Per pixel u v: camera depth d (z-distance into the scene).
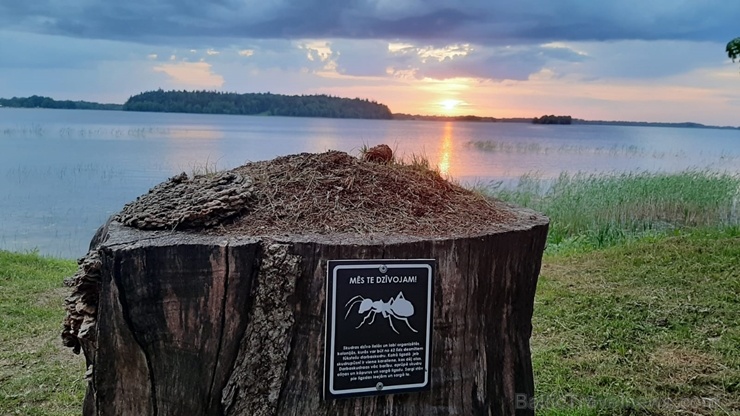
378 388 1.58
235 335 1.50
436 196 2.00
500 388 1.79
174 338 1.48
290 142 29.89
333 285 1.52
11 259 5.45
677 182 9.20
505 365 1.80
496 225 1.82
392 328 1.58
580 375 2.95
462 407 1.69
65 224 9.44
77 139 33.88
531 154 31.97
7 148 25.83
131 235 1.56
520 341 1.85
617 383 2.84
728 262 4.48
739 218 7.54
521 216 2.00
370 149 2.29
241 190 1.75
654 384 2.82
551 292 4.20
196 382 1.50
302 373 1.53
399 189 1.96
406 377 1.61
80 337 1.54
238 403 1.48
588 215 7.56
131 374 1.49
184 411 1.50
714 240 5.12
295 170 1.98
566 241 6.73
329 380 1.54
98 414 1.52
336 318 1.53
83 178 15.19
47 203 11.48
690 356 3.09
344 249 1.53
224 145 27.22
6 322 3.73
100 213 10.52
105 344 1.47
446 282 1.64
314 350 1.53
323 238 1.57
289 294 1.49
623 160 26.97
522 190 9.28
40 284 4.64
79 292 1.60
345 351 1.55
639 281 4.28
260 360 1.49
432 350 1.63
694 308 3.69
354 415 1.57
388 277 1.57
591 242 6.74
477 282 1.69
